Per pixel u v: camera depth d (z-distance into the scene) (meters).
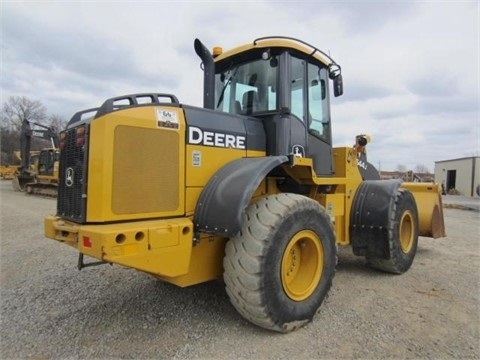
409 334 2.95
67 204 2.92
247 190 2.74
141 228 2.52
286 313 2.89
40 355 2.64
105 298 3.71
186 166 2.99
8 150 48.53
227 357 2.59
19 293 3.88
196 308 3.42
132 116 2.72
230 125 3.36
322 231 3.26
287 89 3.64
